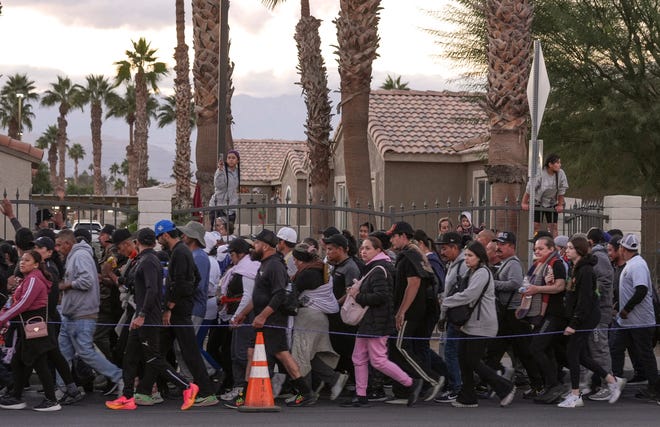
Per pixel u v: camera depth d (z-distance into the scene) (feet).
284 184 140.15
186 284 34.22
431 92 104.53
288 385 38.17
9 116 281.74
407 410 34.71
